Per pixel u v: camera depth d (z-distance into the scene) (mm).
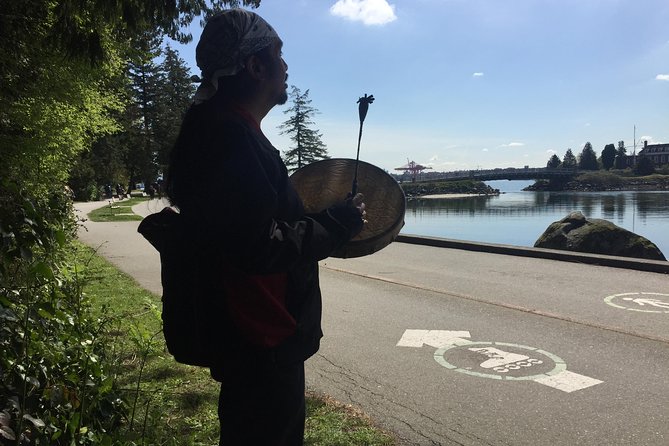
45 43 5375
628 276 9555
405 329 6336
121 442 2648
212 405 3879
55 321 2926
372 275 9891
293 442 1928
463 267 10703
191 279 1685
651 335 5996
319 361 5246
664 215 30469
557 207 37750
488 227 23859
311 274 1865
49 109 7527
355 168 2145
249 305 1693
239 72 1749
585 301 7664
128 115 60031
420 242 14383
